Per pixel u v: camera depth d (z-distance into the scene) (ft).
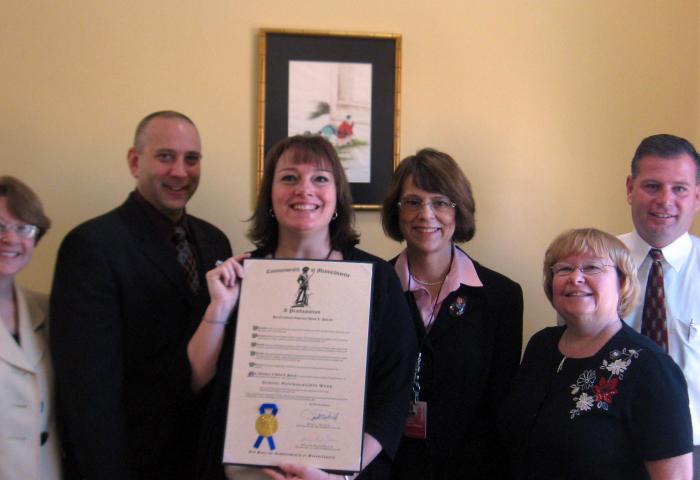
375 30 7.34
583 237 4.97
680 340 5.66
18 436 4.79
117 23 7.13
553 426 4.65
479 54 7.45
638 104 7.61
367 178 7.32
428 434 5.60
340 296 4.61
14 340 4.92
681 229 5.66
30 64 7.04
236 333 4.60
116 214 5.64
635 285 4.94
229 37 7.23
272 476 4.35
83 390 4.94
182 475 5.45
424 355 5.75
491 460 5.79
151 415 5.25
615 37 7.58
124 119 7.14
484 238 7.54
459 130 7.44
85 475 4.92
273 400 4.49
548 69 7.53
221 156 7.25
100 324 5.08
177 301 5.57
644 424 4.30
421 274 6.17
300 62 7.22
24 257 4.90
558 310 4.98
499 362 5.83
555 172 7.57
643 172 5.67
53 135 7.07
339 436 4.40
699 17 7.63
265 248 5.11
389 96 7.31
